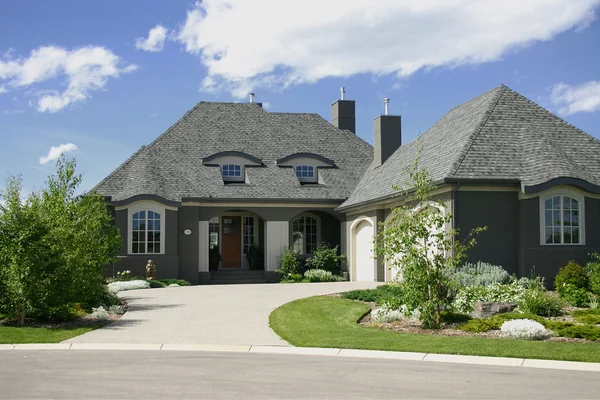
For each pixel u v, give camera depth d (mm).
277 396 7703
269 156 31234
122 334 13023
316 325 13617
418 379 8633
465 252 18703
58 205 17078
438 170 20094
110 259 18688
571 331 11555
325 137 33375
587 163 20234
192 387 8203
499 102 22312
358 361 10078
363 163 32312
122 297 20344
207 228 28172
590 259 19062
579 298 15641
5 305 14102
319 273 27828
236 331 13359
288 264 28328
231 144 31406
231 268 30875
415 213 13719
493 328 12422
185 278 27438
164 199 26438
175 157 29797
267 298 19406
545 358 9859
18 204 14789
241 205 28641
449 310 14336
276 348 11352
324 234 30953
